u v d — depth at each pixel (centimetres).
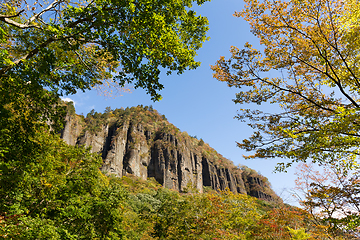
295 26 905
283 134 820
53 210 1178
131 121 14300
